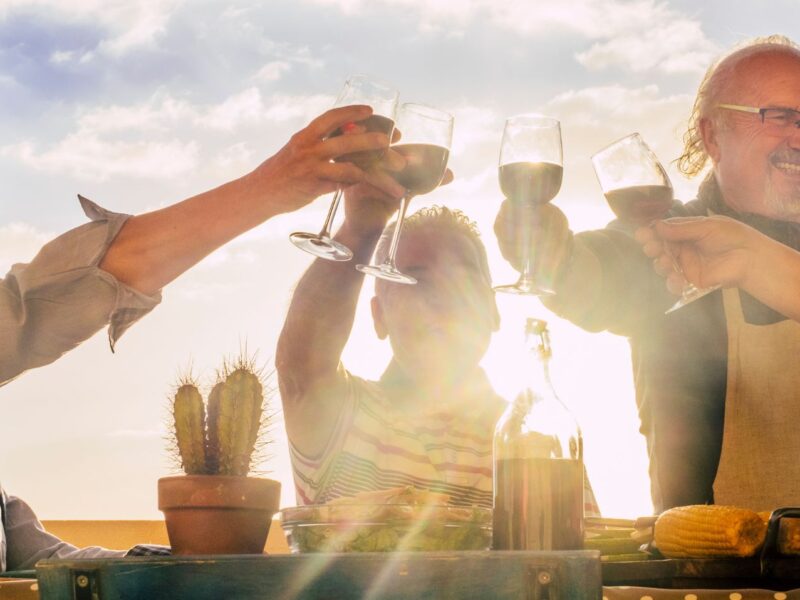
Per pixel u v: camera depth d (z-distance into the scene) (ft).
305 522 4.75
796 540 4.40
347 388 7.00
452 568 3.91
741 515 4.50
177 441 5.13
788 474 6.86
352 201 6.09
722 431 7.06
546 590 3.86
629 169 6.82
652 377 7.29
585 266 6.82
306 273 6.49
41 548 9.55
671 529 4.63
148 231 5.32
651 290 7.10
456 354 6.93
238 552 5.02
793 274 5.71
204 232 5.29
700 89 8.43
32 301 5.25
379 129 5.69
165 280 5.40
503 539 4.75
